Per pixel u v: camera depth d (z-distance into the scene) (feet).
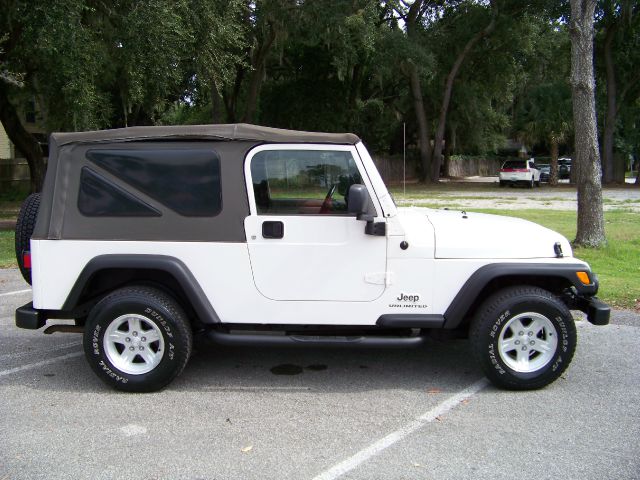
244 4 64.75
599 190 35.01
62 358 18.04
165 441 12.57
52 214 14.94
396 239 14.83
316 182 15.03
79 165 14.98
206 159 14.89
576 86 34.37
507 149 215.92
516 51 117.60
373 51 93.91
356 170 14.87
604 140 113.39
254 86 97.30
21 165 78.69
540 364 15.11
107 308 14.80
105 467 11.48
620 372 16.70
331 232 14.82
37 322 15.26
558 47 122.52
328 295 14.98
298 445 12.39
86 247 14.90
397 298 14.99
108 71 51.70
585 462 11.66
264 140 14.83
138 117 90.48
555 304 14.79
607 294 25.20
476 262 14.94
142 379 15.01
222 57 55.26
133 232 14.90
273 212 14.98
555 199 77.97
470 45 113.19
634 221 50.78
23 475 11.18
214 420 13.62
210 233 14.87
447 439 12.65
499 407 14.33
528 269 14.78
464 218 16.81
